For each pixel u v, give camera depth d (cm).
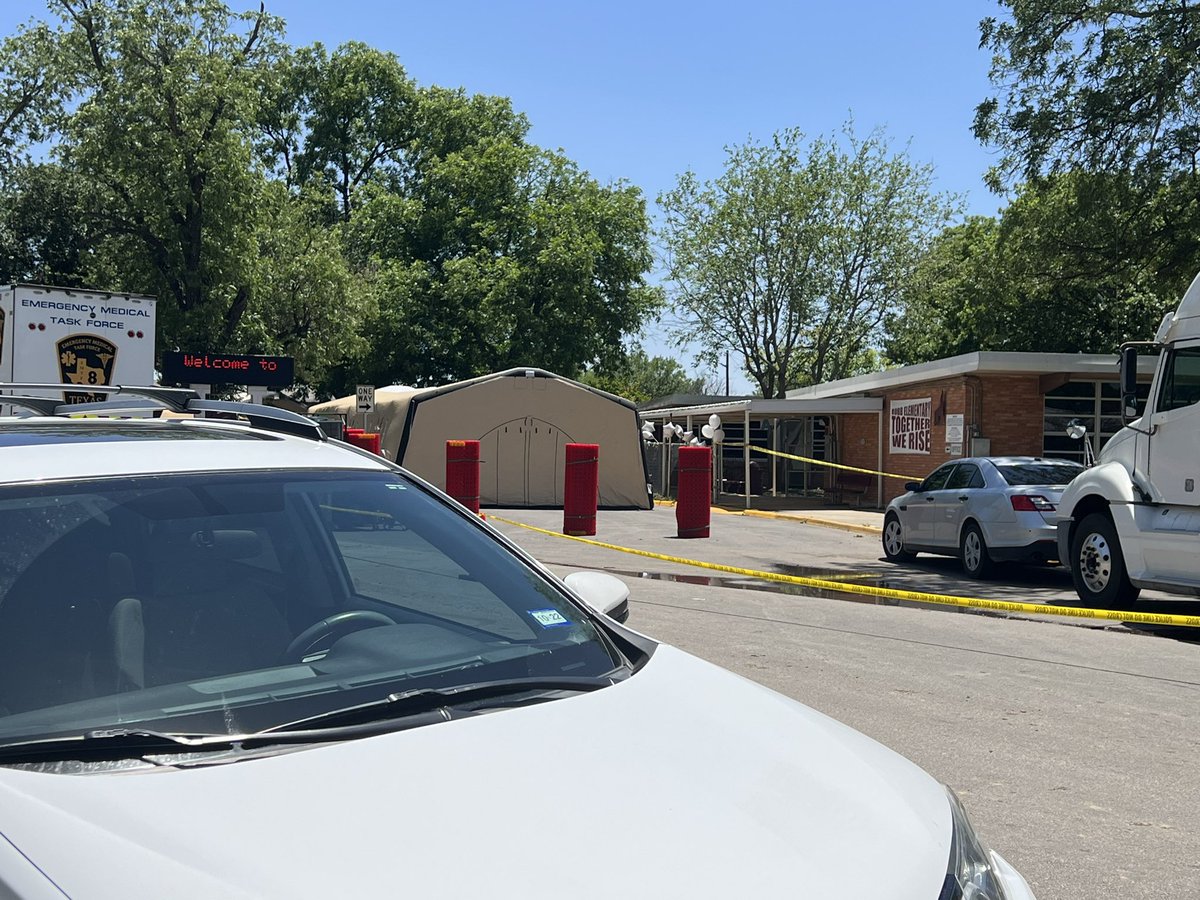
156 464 295
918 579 1392
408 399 2616
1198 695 713
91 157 3447
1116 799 506
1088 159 2105
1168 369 1015
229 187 3488
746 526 2333
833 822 211
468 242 4769
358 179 5381
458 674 267
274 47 3681
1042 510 1322
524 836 191
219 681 252
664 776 217
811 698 687
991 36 2134
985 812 487
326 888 172
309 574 294
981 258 2833
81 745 215
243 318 3734
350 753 216
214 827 187
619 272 4912
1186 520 984
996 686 732
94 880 171
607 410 2730
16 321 1709
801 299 4562
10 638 241
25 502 267
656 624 953
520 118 5306
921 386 2702
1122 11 2050
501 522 2153
